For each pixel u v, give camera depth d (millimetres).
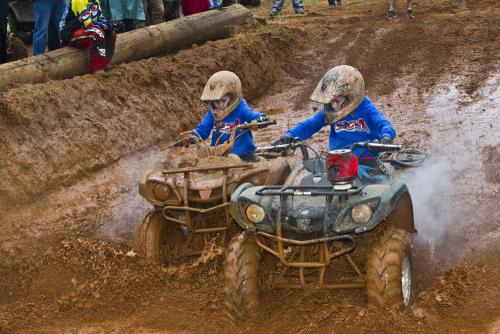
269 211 6883
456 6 24219
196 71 16562
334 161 6652
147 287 7781
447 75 17219
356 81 7930
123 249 8875
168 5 19609
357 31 21656
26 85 12969
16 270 8672
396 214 7164
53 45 15242
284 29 20844
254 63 18203
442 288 7230
